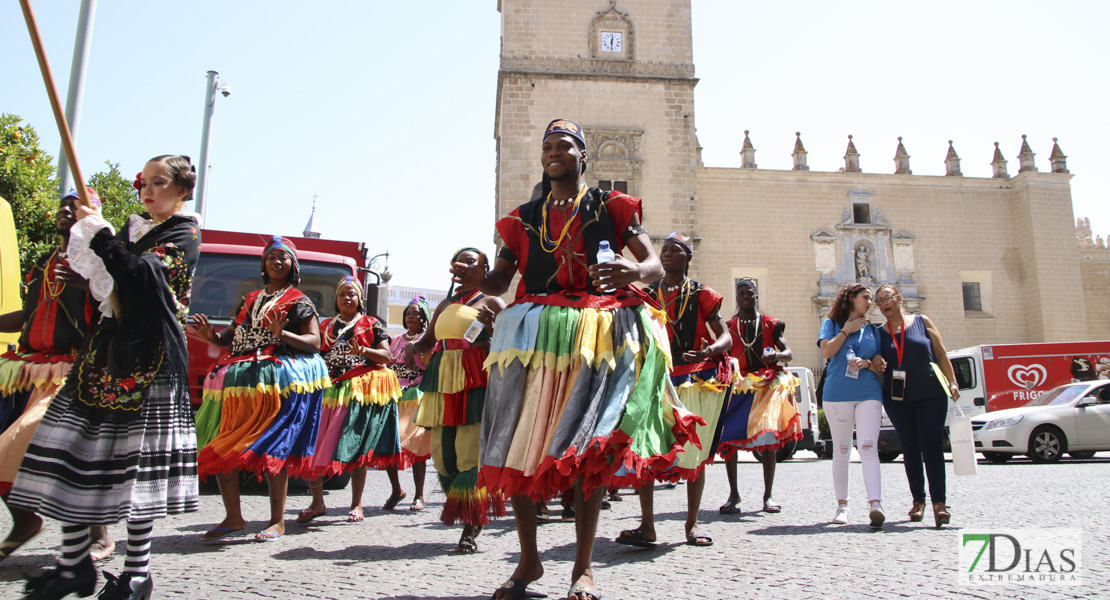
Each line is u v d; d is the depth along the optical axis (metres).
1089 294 43.19
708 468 15.63
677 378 5.76
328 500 8.71
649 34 35.31
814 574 4.04
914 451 6.26
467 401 5.02
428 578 4.02
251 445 5.17
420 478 7.74
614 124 34.31
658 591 3.65
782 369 7.51
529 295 3.59
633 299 3.55
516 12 34.62
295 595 3.58
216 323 9.47
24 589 3.21
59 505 3.11
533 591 3.45
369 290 11.32
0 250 8.05
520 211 3.73
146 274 3.27
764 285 38.94
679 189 34.25
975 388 23.52
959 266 40.53
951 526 5.77
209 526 6.04
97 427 3.22
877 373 6.19
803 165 40.72
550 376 3.31
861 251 39.97
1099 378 23.08
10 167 15.55
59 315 4.51
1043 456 15.93
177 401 3.43
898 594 3.56
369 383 6.74
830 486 9.91
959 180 41.06
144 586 3.25
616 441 3.19
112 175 22.44
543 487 3.13
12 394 4.58
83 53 11.30
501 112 34.16
